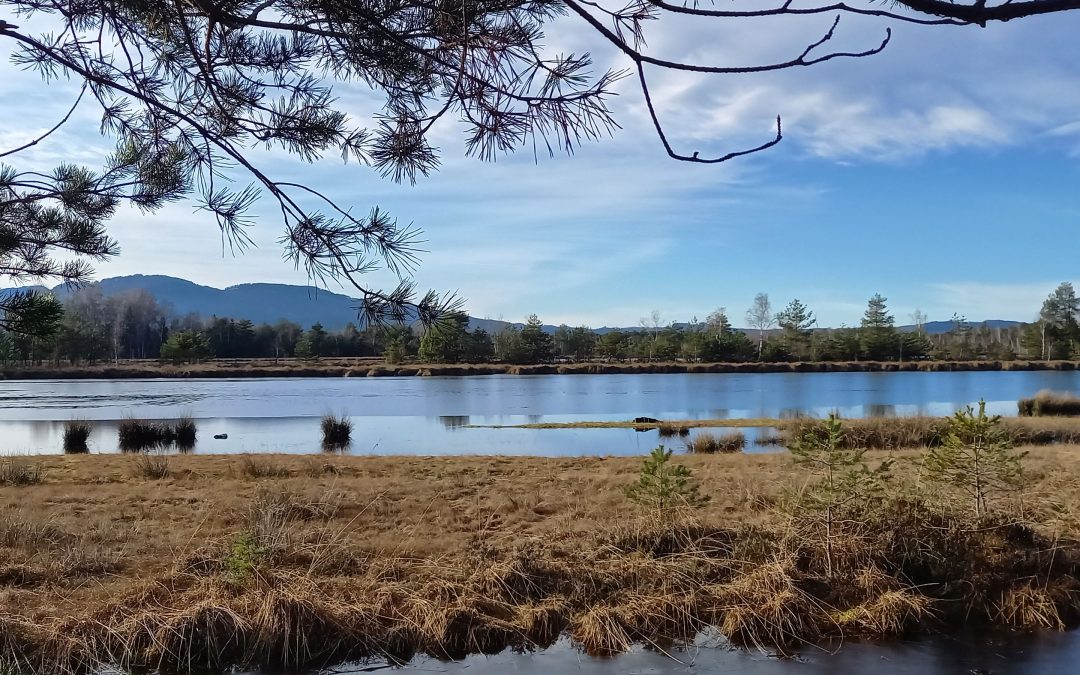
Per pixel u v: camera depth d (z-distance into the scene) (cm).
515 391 4812
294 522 831
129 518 896
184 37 258
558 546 704
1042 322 8950
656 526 723
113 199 319
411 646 546
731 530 715
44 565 677
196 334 7962
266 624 539
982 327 10831
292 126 269
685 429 2641
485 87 213
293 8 240
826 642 559
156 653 521
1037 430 2073
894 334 8800
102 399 4103
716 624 582
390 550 717
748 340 8712
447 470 1391
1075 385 5194
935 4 146
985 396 4191
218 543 748
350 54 253
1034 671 513
